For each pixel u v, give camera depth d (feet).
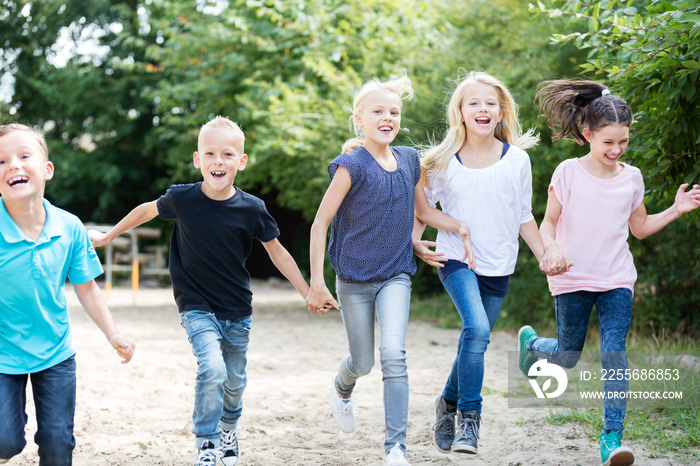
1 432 9.46
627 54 15.40
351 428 13.94
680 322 29.14
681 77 14.61
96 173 69.46
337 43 38.99
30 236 10.19
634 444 13.75
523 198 13.23
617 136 12.58
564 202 13.15
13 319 9.94
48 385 10.09
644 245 30.60
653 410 16.16
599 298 13.01
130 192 73.41
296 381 21.40
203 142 12.06
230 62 42.04
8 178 9.90
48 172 10.53
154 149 71.56
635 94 16.33
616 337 12.35
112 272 65.67
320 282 12.22
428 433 15.21
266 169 42.11
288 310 43.57
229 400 12.63
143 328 33.71
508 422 16.05
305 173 38.93
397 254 12.48
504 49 34.78
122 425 15.89
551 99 13.94
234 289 12.23
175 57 47.01
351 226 12.47
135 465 12.95
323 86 40.70
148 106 69.72
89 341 29.01
